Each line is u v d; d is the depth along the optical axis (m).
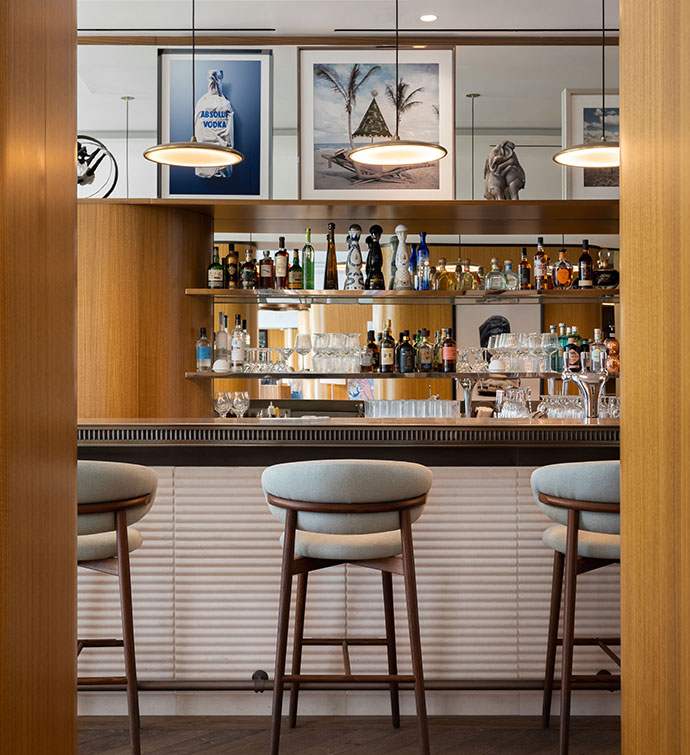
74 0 1.63
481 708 3.30
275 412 6.09
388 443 3.23
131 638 2.75
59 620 1.52
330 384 8.55
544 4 5.05
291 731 3.11
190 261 5.37
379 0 4.96
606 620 3.30
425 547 3.30
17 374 1.32
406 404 6.27
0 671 1.25
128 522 2.68
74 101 1.62
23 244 1.35
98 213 5.21
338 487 2.48
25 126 1.36
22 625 1.34
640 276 1.54
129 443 3.24
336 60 5.28
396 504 2.54
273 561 3.29
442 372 5.44
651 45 1.48
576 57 5.89
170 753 2.90
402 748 2.95
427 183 5.26
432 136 5.25
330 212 5.39
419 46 5.31
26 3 1.36
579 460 3.30
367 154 4.30
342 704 3.29
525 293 5.51
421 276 5.49
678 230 1.37
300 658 3.06
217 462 3.30
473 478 3.30
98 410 5.17
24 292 1.35
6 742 1.27
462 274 5.78
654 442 1.47
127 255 5.21
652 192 1.48
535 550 3.30
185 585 3.29
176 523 3.30
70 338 1.59
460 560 3.30
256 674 3.27
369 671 3.26
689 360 1.33
